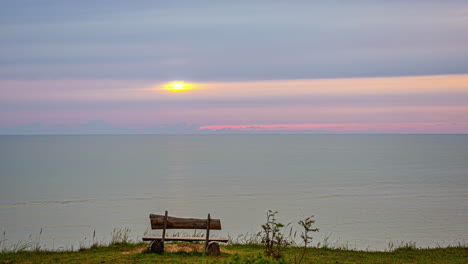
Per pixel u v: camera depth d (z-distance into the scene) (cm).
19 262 1190
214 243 1289
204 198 5672
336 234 3300
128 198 5647
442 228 3597
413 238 3153
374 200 5450
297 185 7281
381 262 1308
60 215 4278
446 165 12138
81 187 6894
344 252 1477
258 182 7788
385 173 9550
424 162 13588
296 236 3119
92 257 1253
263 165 12594
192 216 4288
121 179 8312
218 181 8000
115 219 4044
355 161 14400
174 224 1308
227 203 5247
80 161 14300
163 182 7775
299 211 4612
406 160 14850
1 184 7331
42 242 2917
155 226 1301
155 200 5466
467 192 6147
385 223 3834
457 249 1579
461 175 8906
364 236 3222
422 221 3944
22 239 3064
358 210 4644
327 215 4316
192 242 1499
